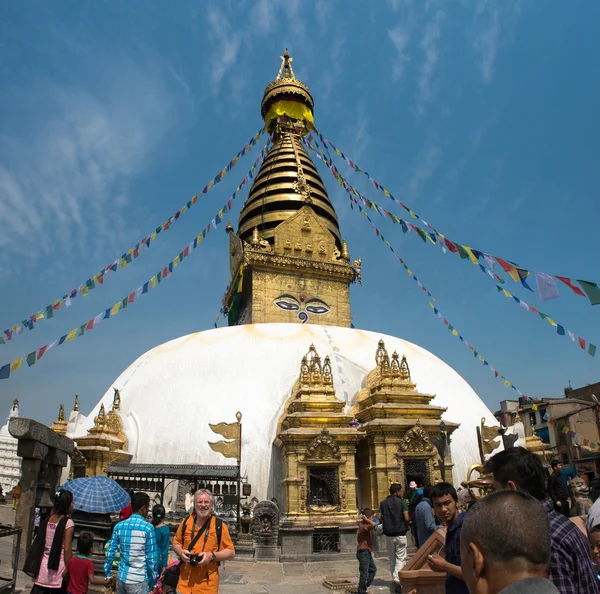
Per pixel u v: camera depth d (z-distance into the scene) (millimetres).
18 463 40625
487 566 2504
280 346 24609
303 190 37719
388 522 11078
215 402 21719
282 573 13508
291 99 43719
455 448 22422
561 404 42094
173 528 16625
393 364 20719
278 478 19938
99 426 20734
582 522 5250
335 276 35000
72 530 7562
